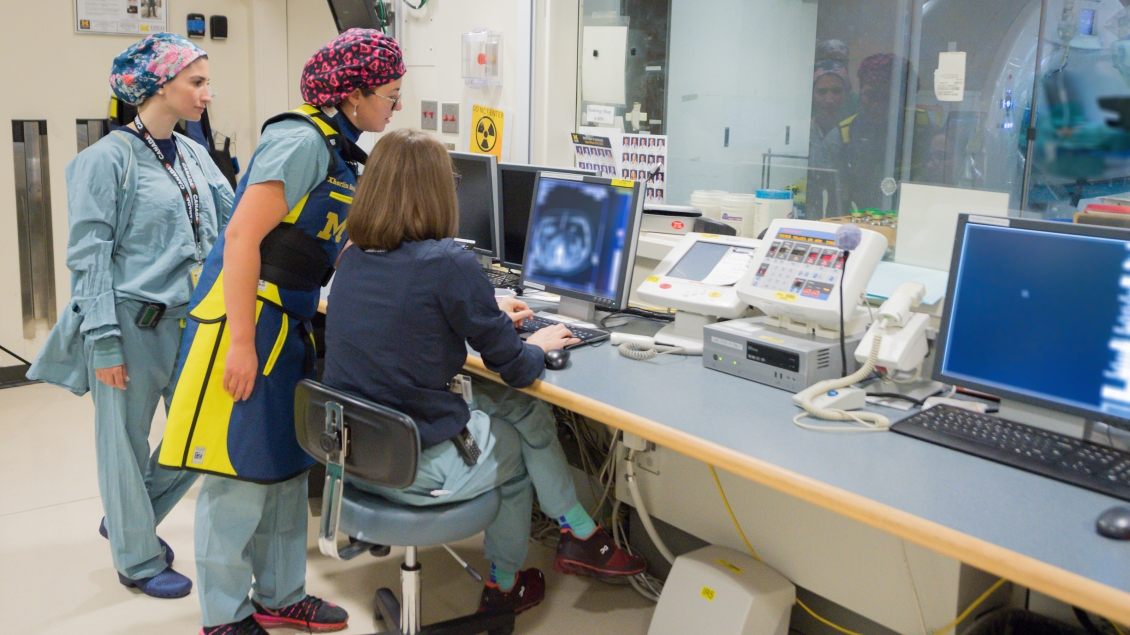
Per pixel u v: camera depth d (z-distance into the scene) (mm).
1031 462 1413
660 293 2137
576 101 3215
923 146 2637
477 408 2047
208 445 1843
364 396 1723
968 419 1590
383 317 1681
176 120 2279
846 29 2719
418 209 1688
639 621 2303
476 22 3246
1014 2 2391
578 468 2768
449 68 3430
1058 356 1516
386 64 1827
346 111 1880
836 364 1822
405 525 1757
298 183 1780
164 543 2543
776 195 2578
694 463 2234
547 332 2057
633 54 3109
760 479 1404
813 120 2857
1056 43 2377
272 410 1882
